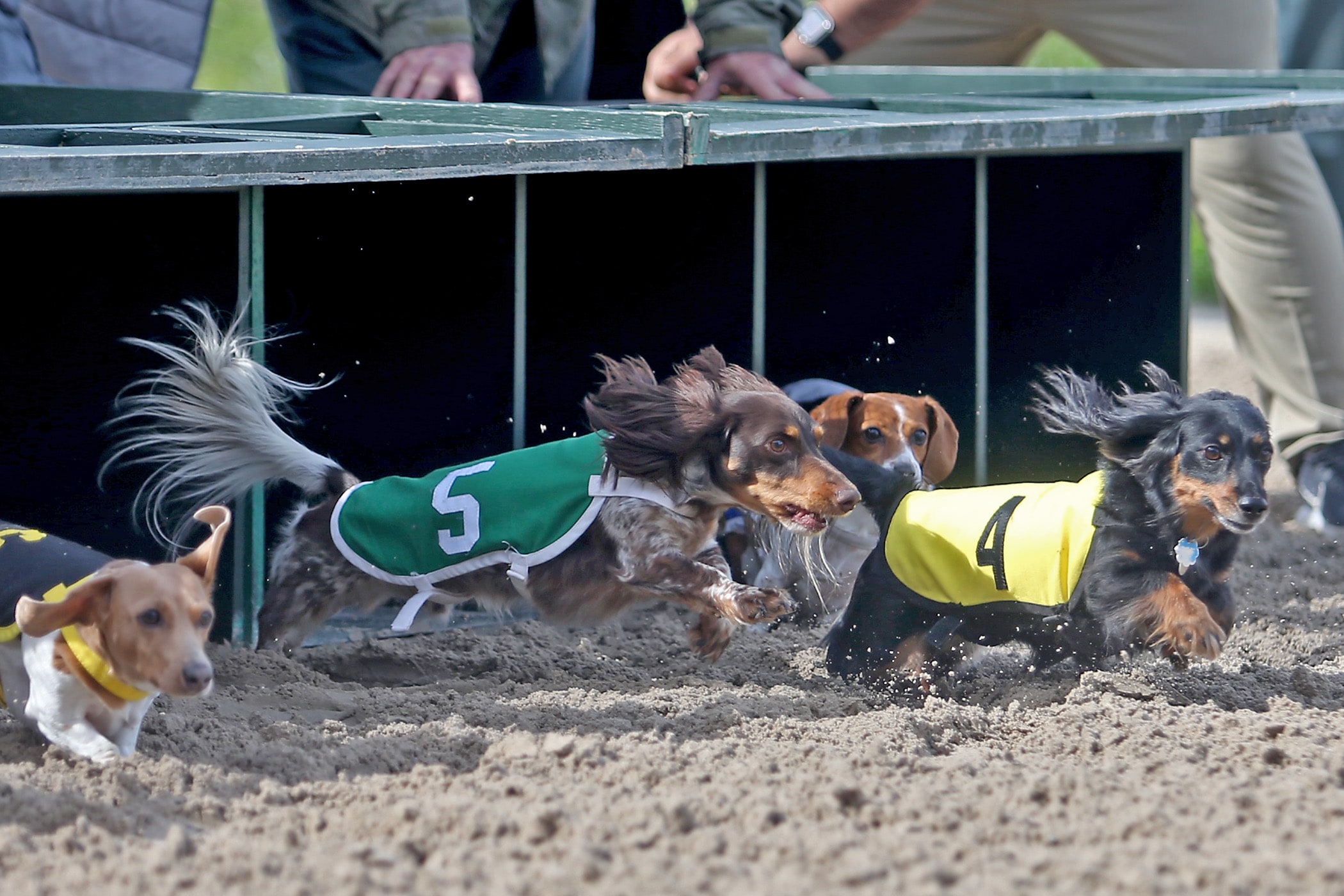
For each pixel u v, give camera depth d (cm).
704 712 812
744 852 602
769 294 1277
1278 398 1518
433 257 1112
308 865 587
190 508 991
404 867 588
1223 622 873
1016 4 1659
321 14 1362
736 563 1114
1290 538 1348
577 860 578
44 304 959
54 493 979
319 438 1083
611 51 1662
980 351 1289
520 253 1146
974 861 598
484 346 1146
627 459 881
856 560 1081
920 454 1101
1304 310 1467
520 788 671
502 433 1167
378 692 883
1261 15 1543
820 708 836
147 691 677
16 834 614
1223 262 1525
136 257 977
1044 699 860
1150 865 585
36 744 723
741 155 886
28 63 1439
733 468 867
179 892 566
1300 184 1452
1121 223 1295
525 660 966
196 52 1494
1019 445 1324
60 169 704
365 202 1074
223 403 945
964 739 782
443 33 1266
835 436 1085
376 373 1102
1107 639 857
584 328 1219
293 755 720
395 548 927
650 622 1095
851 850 602
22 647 692
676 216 1230
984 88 1556
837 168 1277
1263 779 701
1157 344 1295
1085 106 1106
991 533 862
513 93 1462
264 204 1034
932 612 889
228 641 1002
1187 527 842
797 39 1616
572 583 901
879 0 1584
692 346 1253
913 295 1302
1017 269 1303
